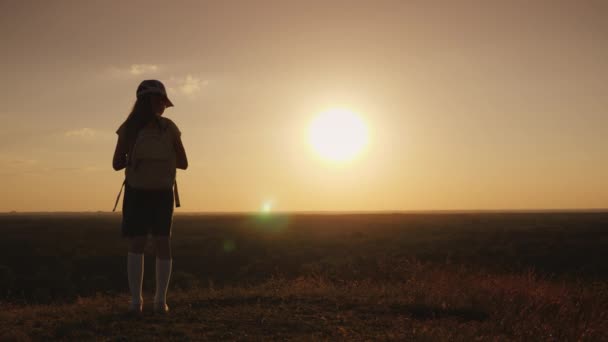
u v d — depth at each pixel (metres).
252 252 35.66
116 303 5.76
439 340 4.22
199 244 42.47
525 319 5.35
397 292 6.89
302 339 4.10
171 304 5.48
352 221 109.44
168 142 4.68
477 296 6.33
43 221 115.12
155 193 4.66
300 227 77.50
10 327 4.44
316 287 7.25
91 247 40.22
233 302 5.74
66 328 4.28
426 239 44.38
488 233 52.28
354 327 4.71
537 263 24.81
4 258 33.25
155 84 4.70
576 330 5.04
